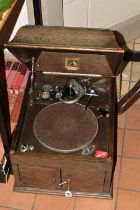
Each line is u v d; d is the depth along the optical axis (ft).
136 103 7.20
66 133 5.36
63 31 5.18
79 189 5.77
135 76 7.85
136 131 6.77
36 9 6.62
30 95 5.89
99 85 5.92
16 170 5.48
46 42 5.07
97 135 5.44
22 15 6.89
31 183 5.77
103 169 5.20
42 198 5.90
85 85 5.92
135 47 8.52
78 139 5.29
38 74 5.84
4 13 5.09
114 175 6.16
